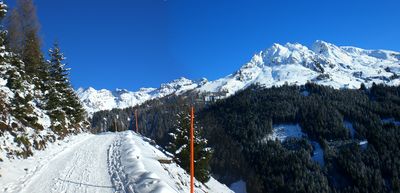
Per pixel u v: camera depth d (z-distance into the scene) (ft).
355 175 477.77
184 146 149.69
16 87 110.22
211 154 158.30
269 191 480.23
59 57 178.70
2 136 85.51
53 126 131.95
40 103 139.54
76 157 100.78
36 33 180.96
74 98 188.85
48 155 99.60
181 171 119.24
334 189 468.34
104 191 66.49
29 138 98.58
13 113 100.63
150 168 90.74
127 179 74.74
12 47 164.55
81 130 186.09
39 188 66.23
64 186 68.44
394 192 437.17
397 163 488.02
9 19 167.84
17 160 83.25
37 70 158.81
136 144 133.18
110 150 115.65
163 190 64.69
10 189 64.03
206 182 156.35
